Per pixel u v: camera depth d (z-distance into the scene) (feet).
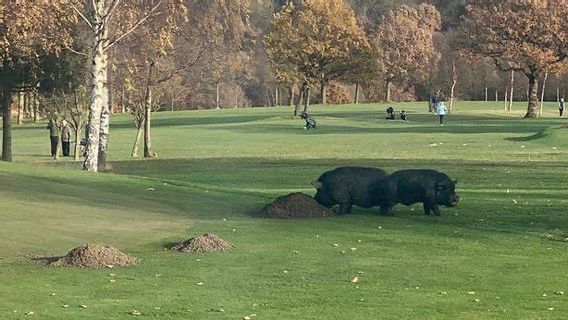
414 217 62.08
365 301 37.17
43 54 121.60
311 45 271.69
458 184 86.99
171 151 161.89
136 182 79.51
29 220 57.16
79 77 132.46
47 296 37.73
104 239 52.34
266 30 364.17
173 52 165.99
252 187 90.89
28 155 165.37
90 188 74.28
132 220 59.77
